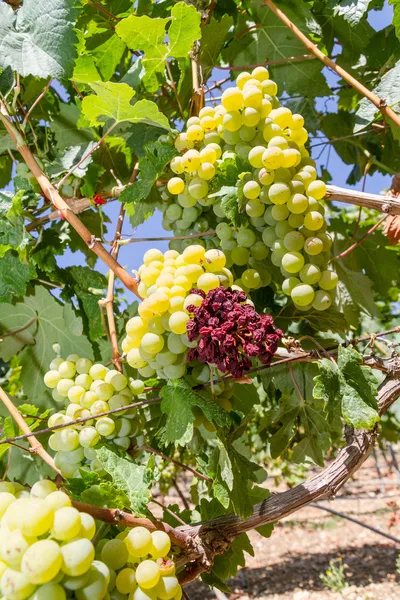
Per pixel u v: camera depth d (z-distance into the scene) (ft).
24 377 1.79
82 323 1.69
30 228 1.64
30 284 1.73
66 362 1.38
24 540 0.78
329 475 1.20
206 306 1.04
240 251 1.36
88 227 2.17
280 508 1.16
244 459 1.27
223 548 1.12
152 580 0.86
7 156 2.02
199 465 1.44
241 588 7.22
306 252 1.27
